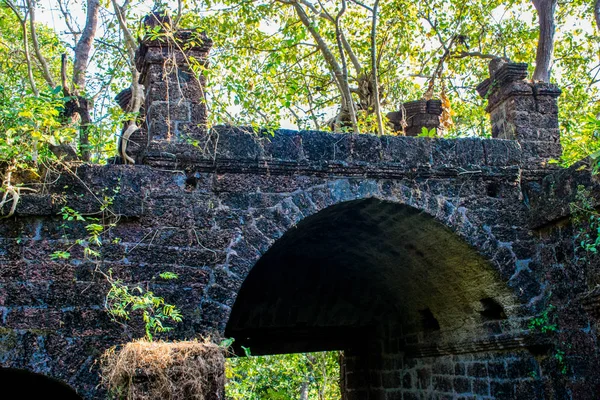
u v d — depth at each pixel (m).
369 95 15.44
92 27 11.81
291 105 16.92
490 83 9.59
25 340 6.68
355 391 12.95
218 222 7.60
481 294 8.91
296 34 15.24
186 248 7.42
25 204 6.94
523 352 8.49
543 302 8.42
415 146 8.43
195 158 7.67
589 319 7.58
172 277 7.21
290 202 7.88
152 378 4.71
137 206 7.32
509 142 8.80
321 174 8.05
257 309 11.72
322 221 9.03
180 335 7.12
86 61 11.63
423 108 13.23
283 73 16.48
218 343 7.19
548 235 8.43
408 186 8.34
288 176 7.96
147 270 7.23
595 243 7.32
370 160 8.23
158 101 7.80
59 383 7.16
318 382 18.55
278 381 17.48
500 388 8.85
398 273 10.39
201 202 7.61
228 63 14.05
